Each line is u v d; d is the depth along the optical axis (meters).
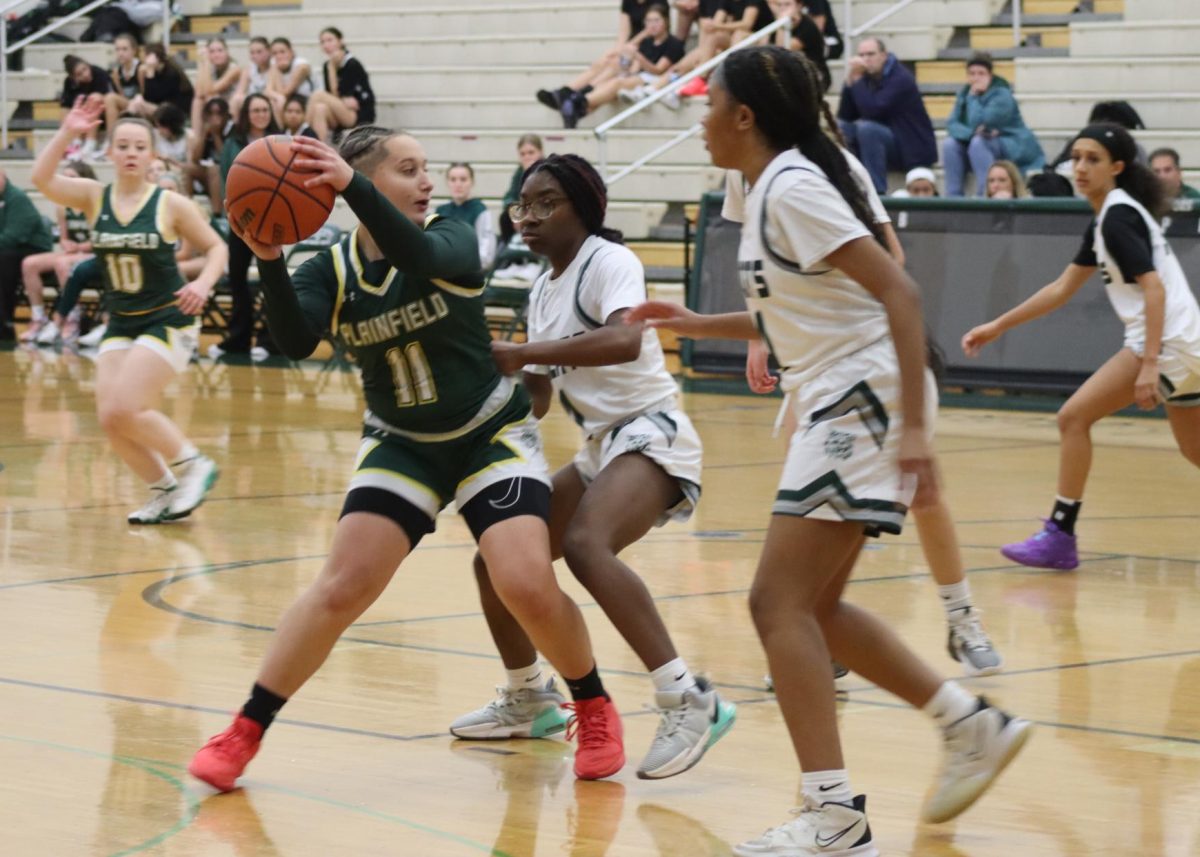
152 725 4.98
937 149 17.41
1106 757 4.76
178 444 8.55
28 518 8.75
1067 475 7.63
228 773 4.36
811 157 3.96
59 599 6.82
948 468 10.91
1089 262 7.52
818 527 3.88
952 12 18.77
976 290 13.75
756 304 4.05
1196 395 7.59
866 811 4.26
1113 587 7.32
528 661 4.94
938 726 4.20
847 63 17.88
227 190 4.19
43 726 4.96
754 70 3.95
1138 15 17.98
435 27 21.23
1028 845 4.02
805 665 3.85
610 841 4.03
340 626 4.44
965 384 13.84
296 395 14.59
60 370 16.14
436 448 4.56
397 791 4.42
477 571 4.89
